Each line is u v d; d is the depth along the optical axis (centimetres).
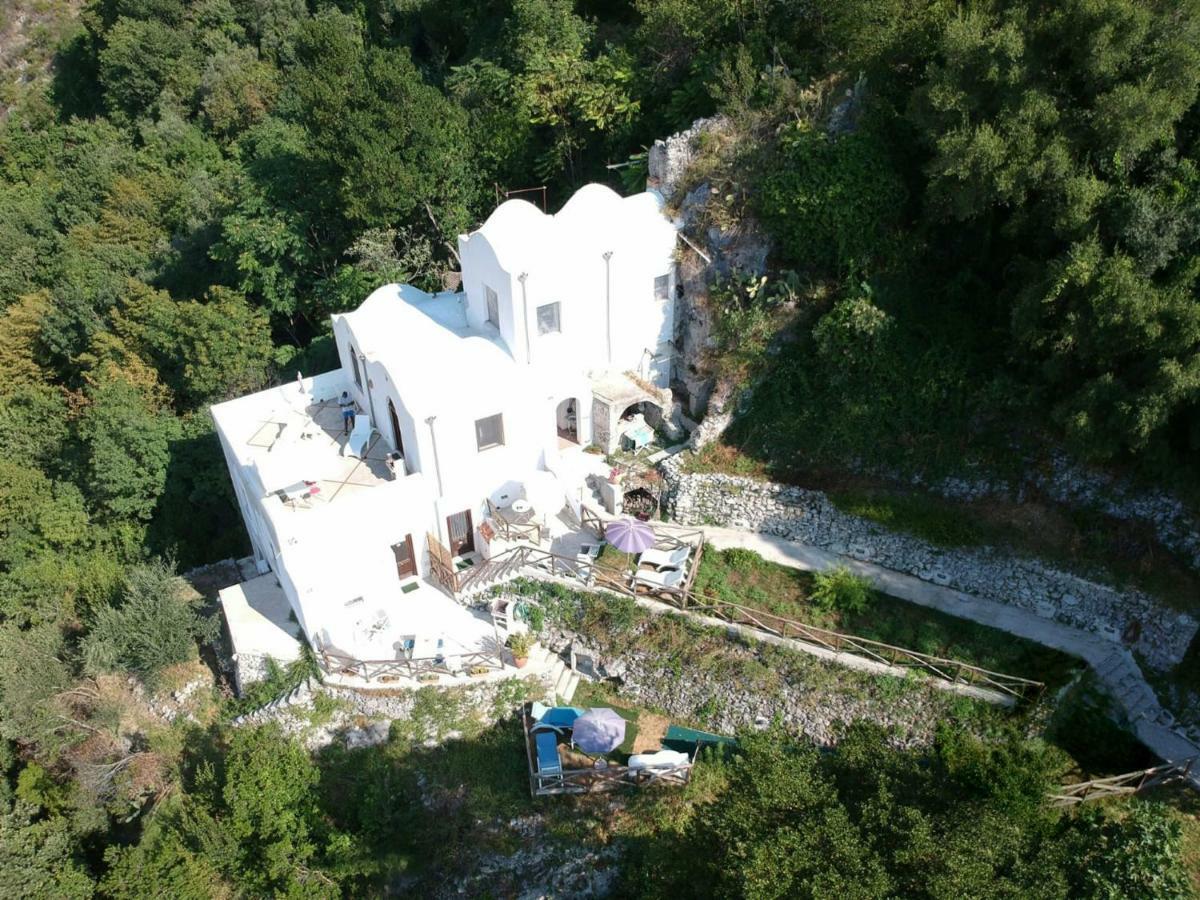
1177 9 2227
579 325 2969
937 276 2912
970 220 2747
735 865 1686
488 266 2800
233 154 5969
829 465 2883
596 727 2400
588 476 3045
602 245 2869
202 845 2339
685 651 2597
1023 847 1698
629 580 2712
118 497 3556
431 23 5700
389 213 3850
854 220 2791
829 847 1620
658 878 2019
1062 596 2542
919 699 2395
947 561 2661
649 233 2958
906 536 2692
